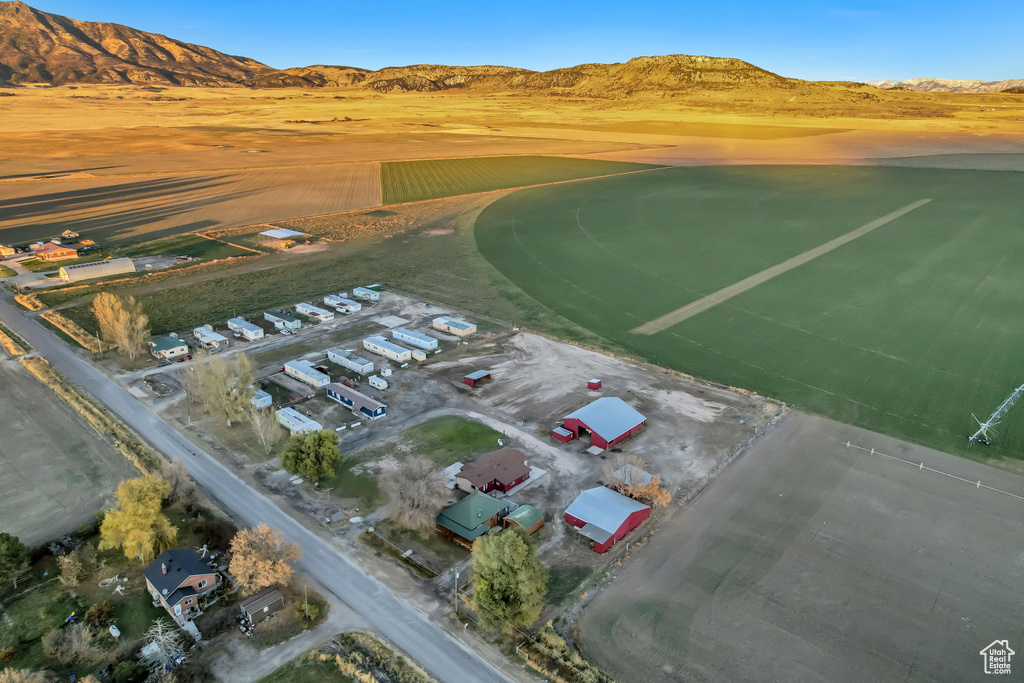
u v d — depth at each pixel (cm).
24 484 6862
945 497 6744
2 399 8688
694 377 9575
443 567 5831
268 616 5238
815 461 7400
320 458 6975
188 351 10181
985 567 5766
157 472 6994
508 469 6938
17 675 4544
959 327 11300
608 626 5162
